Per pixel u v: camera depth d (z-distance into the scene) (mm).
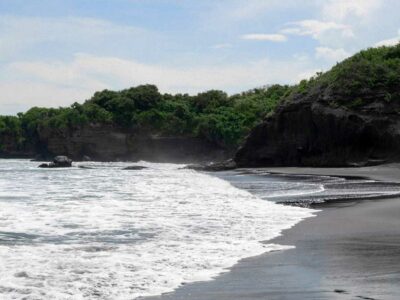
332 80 62312
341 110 59000
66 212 19281
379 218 17141
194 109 133375
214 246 12523
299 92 67000
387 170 48750
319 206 20859
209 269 10148
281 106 67125
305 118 63781
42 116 143375
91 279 9305
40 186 35844
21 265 10352
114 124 125750
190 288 8812
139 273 9781
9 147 147000
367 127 57031
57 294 8398
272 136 67500
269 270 10016
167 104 130875
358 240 13156
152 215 18359
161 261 10820
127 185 35781
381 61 63125
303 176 42750
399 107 57062
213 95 137500
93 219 17391
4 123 148250
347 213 18453
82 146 125062
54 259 10938
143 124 123500
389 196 24516
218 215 18312
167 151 122750
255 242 13047
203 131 119250
